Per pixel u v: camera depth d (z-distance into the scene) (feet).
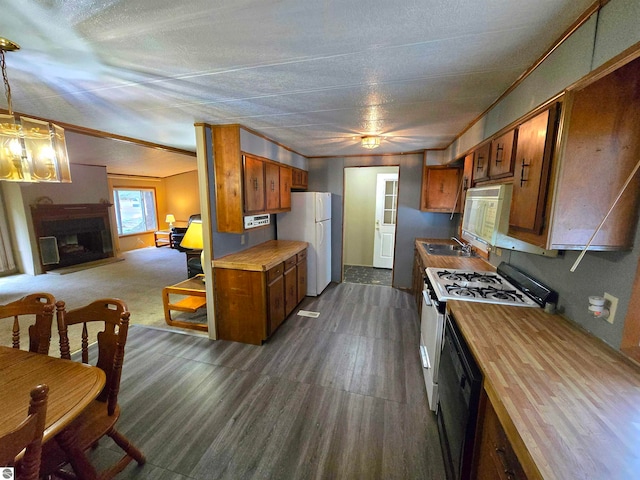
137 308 12.85
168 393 7.22
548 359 3.87
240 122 8.93
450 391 4.87
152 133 10.75
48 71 5.22
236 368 8.29
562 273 5.28
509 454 2.99
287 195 13.24
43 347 5.23
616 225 3.79
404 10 3.49
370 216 20.20
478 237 7.45
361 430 6.08
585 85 3.65
